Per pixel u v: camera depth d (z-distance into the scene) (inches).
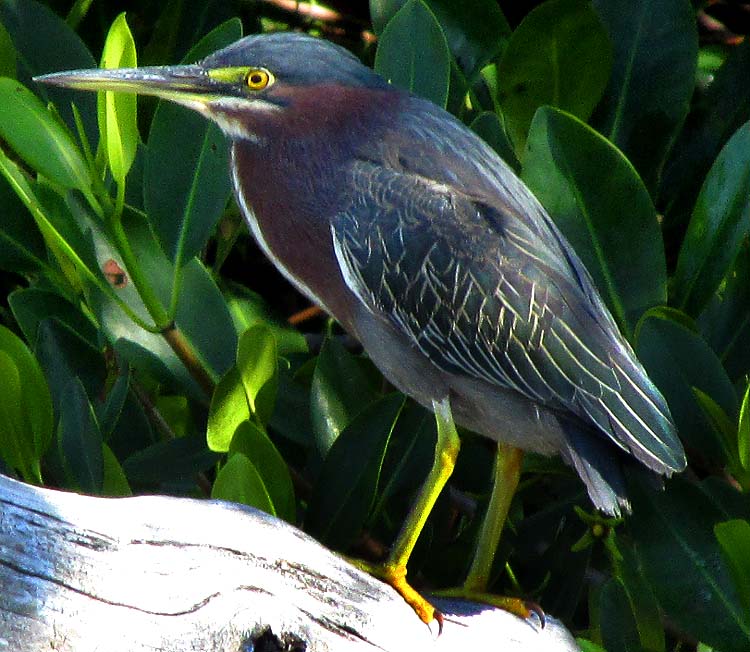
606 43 307.3
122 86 285.7
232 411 276.2
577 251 296.2
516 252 276.8
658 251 294.0
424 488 275.6
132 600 207.3
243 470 251.6
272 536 225.0
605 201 293.4
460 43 331.3
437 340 278.2
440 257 276.5
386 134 289.7
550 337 275.4
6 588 199.6
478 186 284.8
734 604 270.8
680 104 323.0
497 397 281.0
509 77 312.8
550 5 303.1
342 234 284.5
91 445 270.1
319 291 300.8
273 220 298.5
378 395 295.9
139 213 306.5
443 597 272.2
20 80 322.0
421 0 309.0
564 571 298.0
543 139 292.2
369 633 233.6
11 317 352.5
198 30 349.7
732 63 340.5
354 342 355.9
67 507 209.5
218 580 214.5
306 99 292.5
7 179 297.0
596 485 272.4
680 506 276.5
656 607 281.0
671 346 282.0
